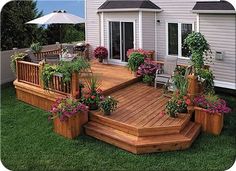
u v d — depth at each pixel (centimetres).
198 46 1117
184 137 835
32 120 1009
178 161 767
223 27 1181
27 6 1905
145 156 790
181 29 1386
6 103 1167
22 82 1188
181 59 1404
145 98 1082
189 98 955
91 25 1628
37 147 841
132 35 1446
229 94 1230
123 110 965
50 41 2070
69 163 764
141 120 888
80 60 1005
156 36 1463
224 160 770
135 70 1274
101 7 1526
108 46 1541
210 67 1246
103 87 1124
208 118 903
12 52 1467
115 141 835
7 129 950
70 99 896
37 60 1316
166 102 1042
